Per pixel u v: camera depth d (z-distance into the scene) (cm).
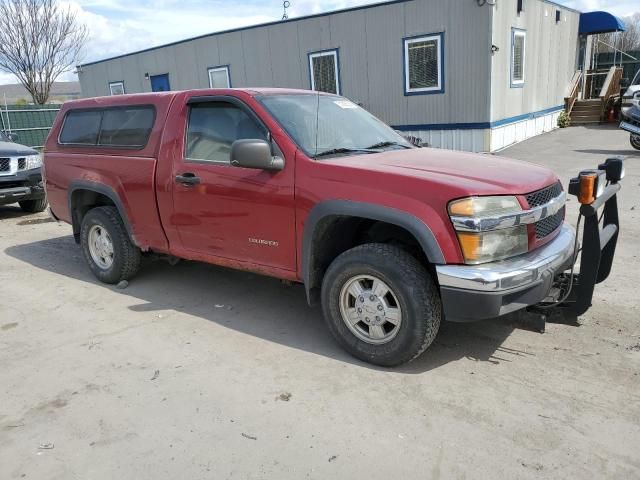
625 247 591
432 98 1420
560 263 352
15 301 505
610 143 1409
